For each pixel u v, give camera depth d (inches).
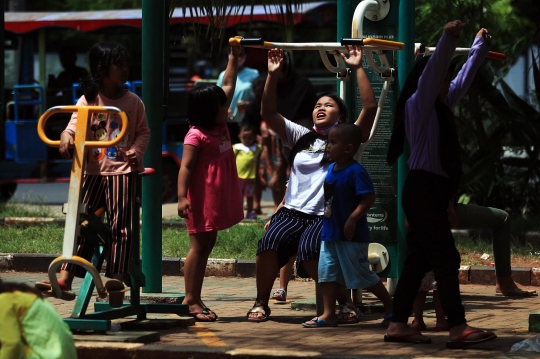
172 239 772.6
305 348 413.1
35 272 708.0
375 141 542.3
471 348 412.5
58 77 1190.3
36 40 1208.8
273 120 504.7
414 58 539.2
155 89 516.4
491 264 674.2
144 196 520.7
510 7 893.2
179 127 1189.1
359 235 464.8
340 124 468.1
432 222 403.5
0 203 1003.3
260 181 933.8
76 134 406.3
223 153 490.9
